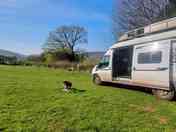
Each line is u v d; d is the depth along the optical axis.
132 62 6.38
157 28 5.62
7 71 14.13
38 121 3.47
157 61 5.46
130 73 6.51
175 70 5.00
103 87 7.46
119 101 5.02
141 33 6.19
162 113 4.12
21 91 5.85
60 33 38.72
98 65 8.24
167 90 5.26
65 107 4.30
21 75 11.43
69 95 5.50
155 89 5.68
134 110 4.27
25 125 3.29
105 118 3.70
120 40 7.34
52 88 6.55
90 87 7.30
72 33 38.84
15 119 3.53
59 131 3.12
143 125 3.43
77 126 3.31
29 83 7.63
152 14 16.02
